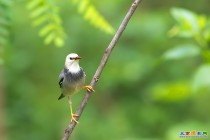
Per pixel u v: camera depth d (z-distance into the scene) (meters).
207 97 13.45
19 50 14.47
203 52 5.71
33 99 15.59
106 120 15.11
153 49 14.67
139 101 15.27
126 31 14.22
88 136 14.72
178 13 5.85
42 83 15.75
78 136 14.75
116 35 4.11
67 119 15.49
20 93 15.44
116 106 15.45
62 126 15.44
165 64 14.49
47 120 15.59
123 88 15.43
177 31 6.08
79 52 14.75
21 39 14.04
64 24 14.04
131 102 15.21
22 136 15.15
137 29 14.18
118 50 14.80
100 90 15.59
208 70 5.49
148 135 14.55
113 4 14.77
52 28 3.94
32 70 15.34
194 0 15.62
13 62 13.96
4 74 13.48
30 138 15.29
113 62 14.80
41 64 15.23
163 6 15.70
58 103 15.74
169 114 14.61
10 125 15.06
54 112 15.72
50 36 3.94
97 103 15.85
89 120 15.12
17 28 13.21
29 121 15.52
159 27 14.12
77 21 14.13
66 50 14.66
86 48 14.77
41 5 3.90
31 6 3.90
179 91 6.72
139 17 14.49
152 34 14.16
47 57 15.09
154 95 7.18
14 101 15.42
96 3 14.62
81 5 4.14
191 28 5.83
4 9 3.79
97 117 15.32
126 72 14.46
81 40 14.52
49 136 15.46
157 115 14.67
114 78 14.81
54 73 15.51
